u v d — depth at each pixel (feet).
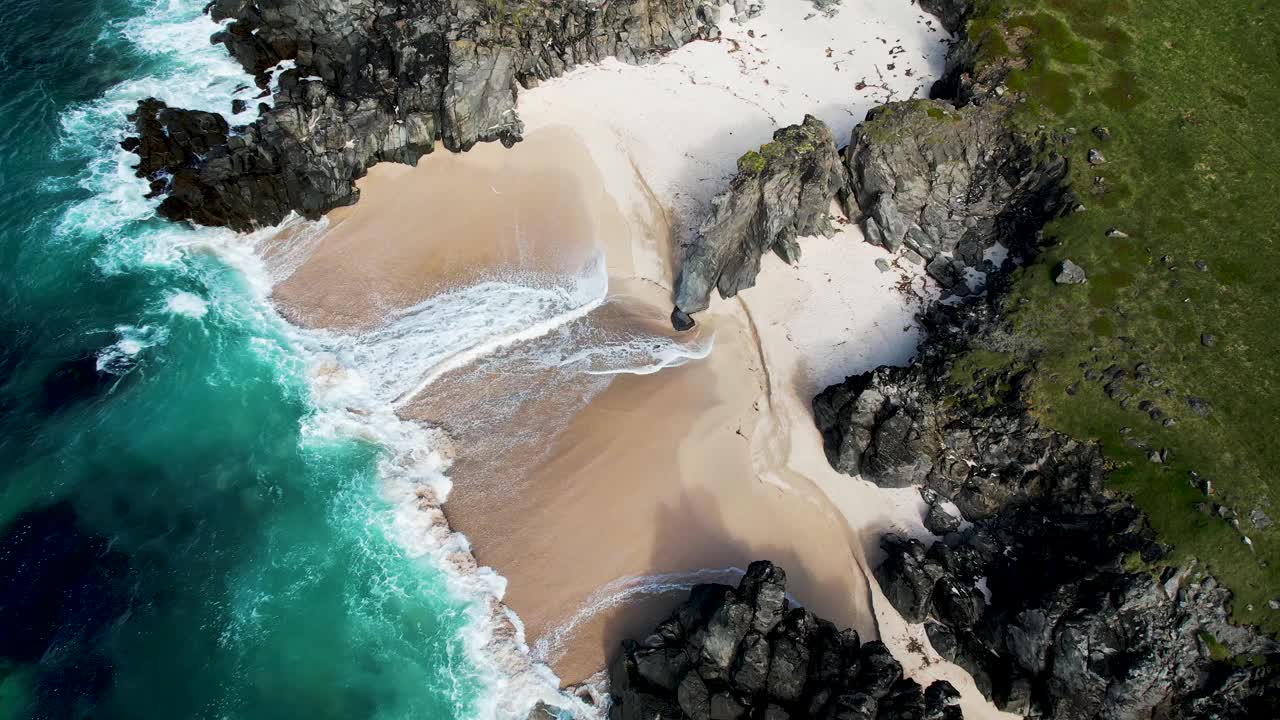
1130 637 123.34
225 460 147.33
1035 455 142.61
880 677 119.65
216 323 163.02
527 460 150.41
